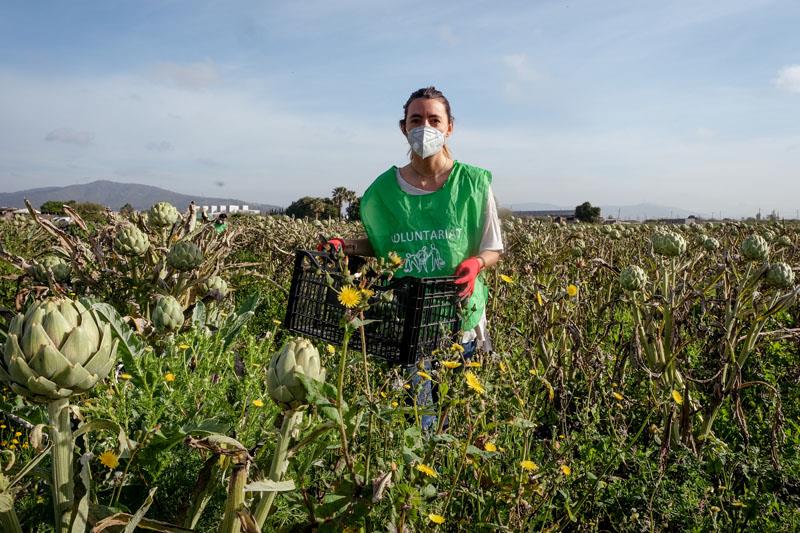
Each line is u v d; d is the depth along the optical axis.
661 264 4.34
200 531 2.04
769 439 3.93
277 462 1.77
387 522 1.99
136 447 1.94
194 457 2.15
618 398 3.38
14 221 12.70
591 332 5.21
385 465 2.11
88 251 4.68
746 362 5.03
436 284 3.28
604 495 3.00
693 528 2.84
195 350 3.00
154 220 4.71
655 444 3.60
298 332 3.67
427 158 3.82
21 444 2.72
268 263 10.30
